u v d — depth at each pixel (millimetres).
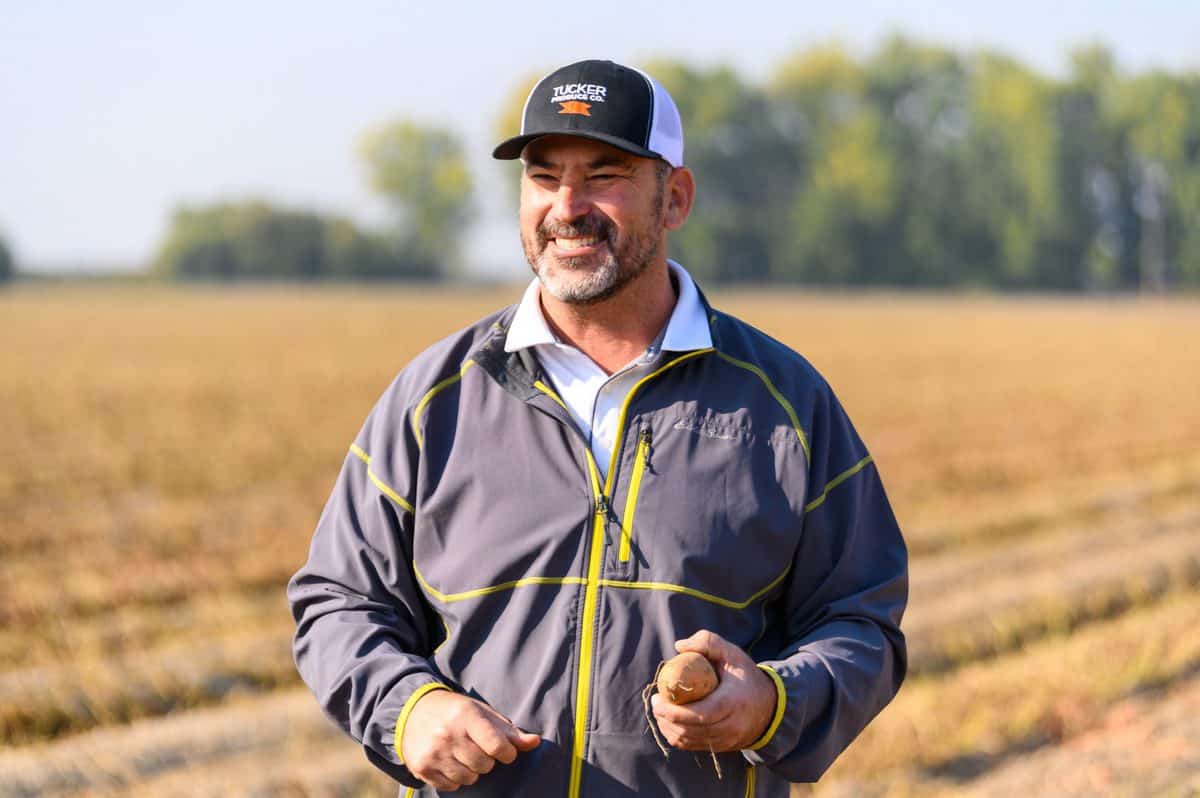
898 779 9781
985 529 19531
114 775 9844
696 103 160375
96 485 23266
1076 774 9602
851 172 154875
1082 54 156750
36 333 66438
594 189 4281
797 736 4078
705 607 4203
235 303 109500
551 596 4223
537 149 4312
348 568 4434
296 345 60406
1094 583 15305
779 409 4375
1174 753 9906
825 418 4453
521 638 4215
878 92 164000
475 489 4320
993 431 31922
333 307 103000
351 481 4555
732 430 4324
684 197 4594
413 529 4426
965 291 156625
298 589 4523
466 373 4469
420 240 180375
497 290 151125
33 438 29109
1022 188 154250
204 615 14305
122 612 14625
